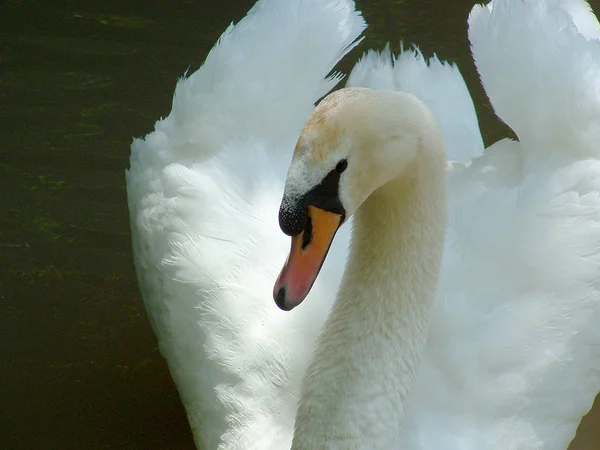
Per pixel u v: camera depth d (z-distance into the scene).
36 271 14.01
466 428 9.75
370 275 8.76
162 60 17.02
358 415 8.69
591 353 10.27
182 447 12.13
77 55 17.17
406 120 7.87
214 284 10.77
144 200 11.87
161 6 18.22
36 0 18.33
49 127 15.93
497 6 11.72
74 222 14.62
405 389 8.88
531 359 10.02
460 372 9.88
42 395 12.65
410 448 9.54
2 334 13.29
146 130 15.84
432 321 10.05
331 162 7.56
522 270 10.32
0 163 15.34
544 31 11.35
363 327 8.77
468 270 10.34
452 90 12.42
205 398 10.60
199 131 11.66
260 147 11.56
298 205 7.51
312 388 8.82
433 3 18.36
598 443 11.77
